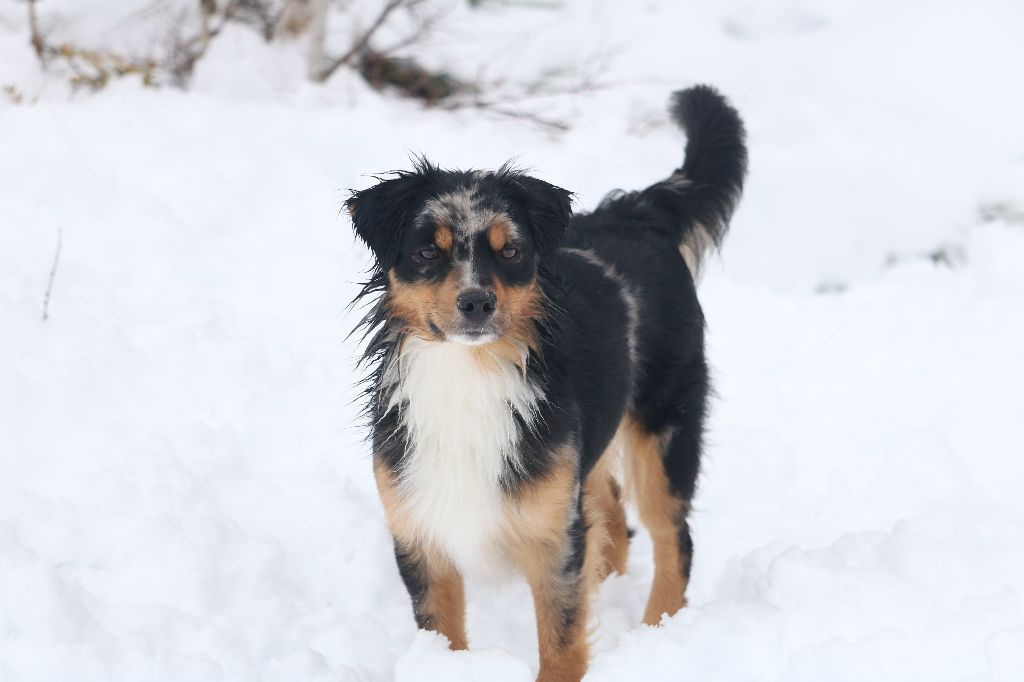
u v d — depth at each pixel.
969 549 4.95
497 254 4.21
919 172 10.07
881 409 7.07
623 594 5.58
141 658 4.25
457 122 10.77
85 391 6.24
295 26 11.04
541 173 9.31
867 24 12.43
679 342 5.38
